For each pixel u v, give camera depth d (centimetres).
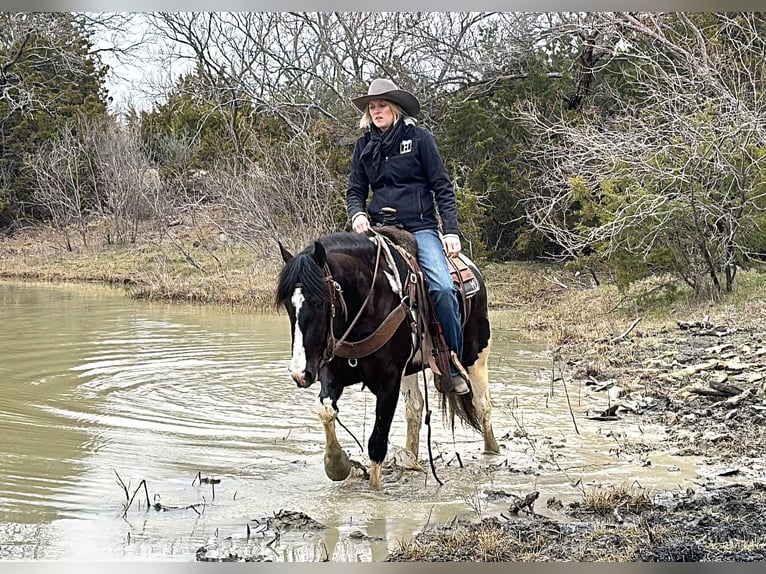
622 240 1495
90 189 3441
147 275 2417
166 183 3175
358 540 516
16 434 742
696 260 1475
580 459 696
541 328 1532
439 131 2550
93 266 2772
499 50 2483
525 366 1138
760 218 1400
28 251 3188
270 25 3142
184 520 549
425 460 699
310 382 525
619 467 673
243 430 779
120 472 648
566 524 539
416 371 646
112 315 1719
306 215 2373
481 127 2367
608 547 497
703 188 1398
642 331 1295
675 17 1873
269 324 1583
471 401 673
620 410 863
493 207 2309
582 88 2366
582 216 1756
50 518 546
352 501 591
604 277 1989
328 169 2431
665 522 536
